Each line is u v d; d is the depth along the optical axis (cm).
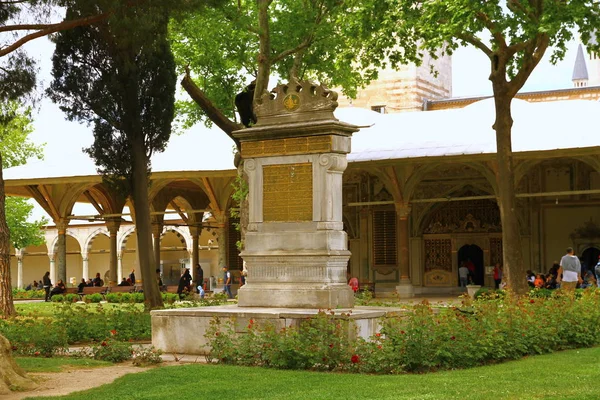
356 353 1076
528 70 2147
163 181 3847
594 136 3272
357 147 3700
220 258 4088
